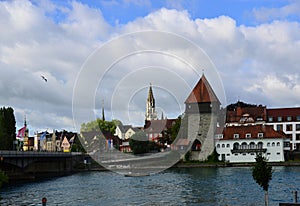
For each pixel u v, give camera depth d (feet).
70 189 179.01
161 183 195.52
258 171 107.04
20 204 136.46
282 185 177.06
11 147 312.09
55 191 172.24
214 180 205.05
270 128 367.86
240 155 362.12
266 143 360.28
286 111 432.25
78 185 196.44
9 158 224.33
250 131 367.86
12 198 151.64
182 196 147.23
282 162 336.90
